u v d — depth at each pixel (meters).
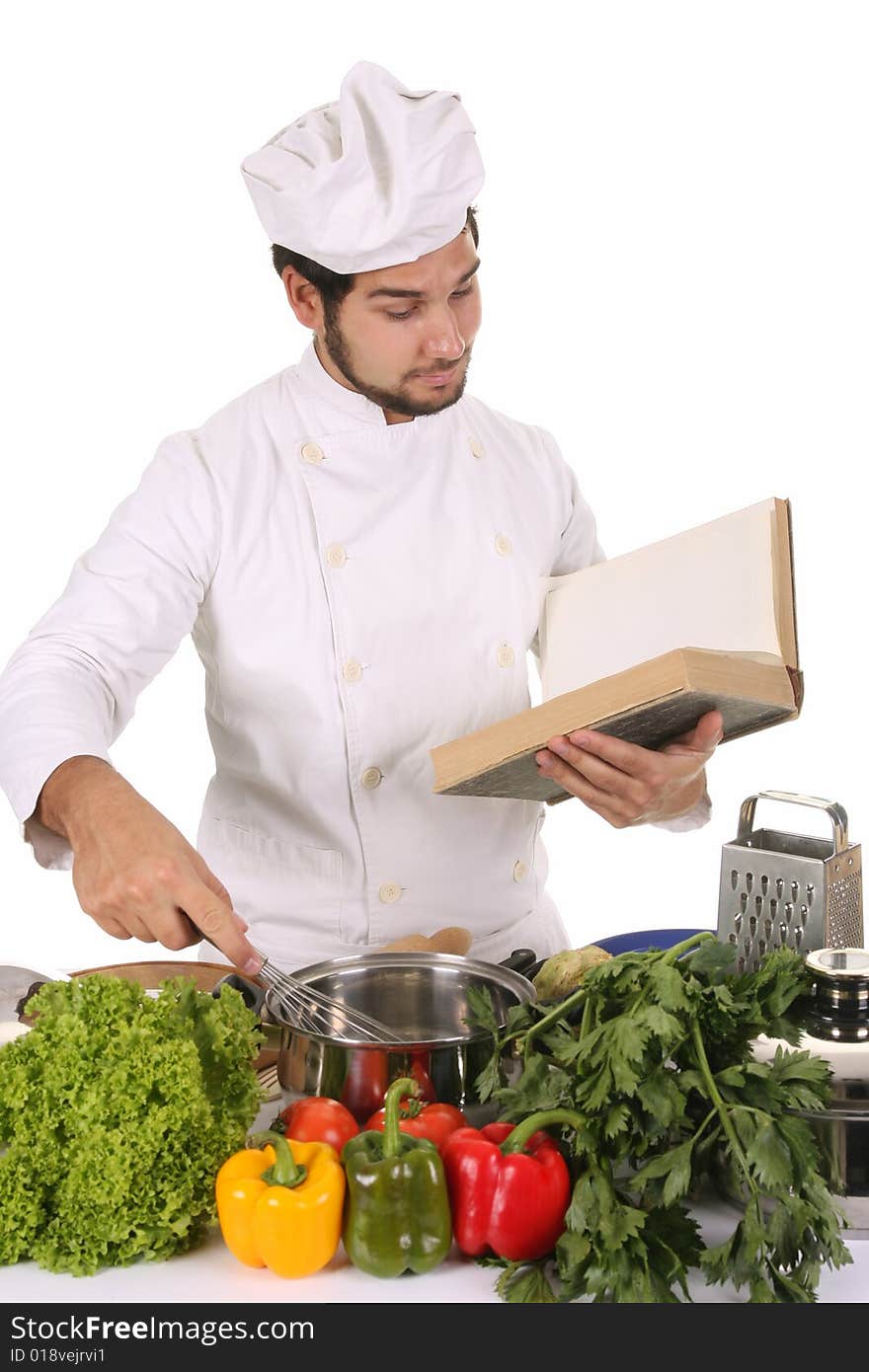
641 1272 1.68
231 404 2.82
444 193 2.37
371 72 2.37
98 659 2.58
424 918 2.77
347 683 2.69
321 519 2.69
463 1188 1.78
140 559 2.67
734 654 2.08
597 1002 1.88
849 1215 1.83
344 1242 1.78
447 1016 2.22
